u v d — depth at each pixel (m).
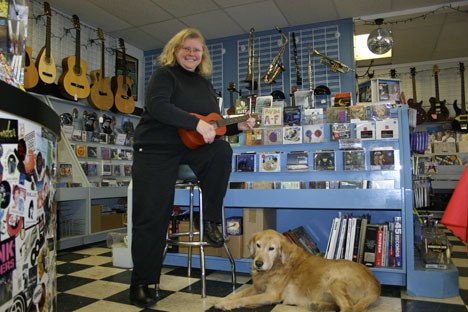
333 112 2.67
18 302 0.92
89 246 3.81
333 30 4.70
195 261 2.61
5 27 1.34
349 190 2.21
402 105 2.42
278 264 2.00
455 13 4.54
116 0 4.14
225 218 2.62
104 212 4.34
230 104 4.73
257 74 5.01
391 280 2.13
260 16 4.57
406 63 6.83
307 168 2.67
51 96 4.02
